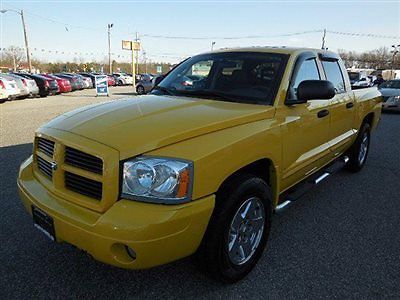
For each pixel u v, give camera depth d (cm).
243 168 279
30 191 261
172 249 216
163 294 259
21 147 695
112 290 262
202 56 389
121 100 326
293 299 257
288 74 324
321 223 383
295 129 319
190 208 216
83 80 3306
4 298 250
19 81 1945
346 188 499
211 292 262
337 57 454
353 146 541
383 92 1520
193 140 232
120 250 212
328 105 391
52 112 1349
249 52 359
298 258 311
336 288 270
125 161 215
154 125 239
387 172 581
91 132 237
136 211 208
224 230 245
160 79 408
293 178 344
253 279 279
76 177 235
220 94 323
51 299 250
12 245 319
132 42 3488
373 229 372
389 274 290
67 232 225
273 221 386
